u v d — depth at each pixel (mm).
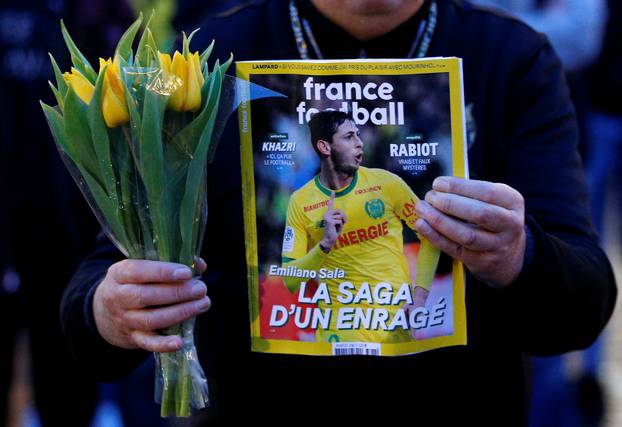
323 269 2205
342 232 2193
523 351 2445
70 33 4203
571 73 5281
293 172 2209
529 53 2406
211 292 2418
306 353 2213
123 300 2049
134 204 2057
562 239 2334
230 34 2465
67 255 4410
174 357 2100
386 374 2330
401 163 2184
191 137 2014
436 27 2400
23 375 5742
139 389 4410
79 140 2014
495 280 2184
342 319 2205
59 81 2062
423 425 2346
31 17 4254
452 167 2178
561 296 2232
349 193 2191
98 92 1964
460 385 2348
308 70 2199
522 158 2371
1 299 4492
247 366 2387
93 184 2053
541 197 2355
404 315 2191
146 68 1966
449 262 2191
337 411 2342
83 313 2285
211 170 2385
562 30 5168
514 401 2416
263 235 2221
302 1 2428
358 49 2396
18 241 4430
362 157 2189
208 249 2432
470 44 2398
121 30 4230
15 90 4281
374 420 2340
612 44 5516
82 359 2357
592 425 5152
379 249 2191
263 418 2383
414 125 2182
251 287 2229
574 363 5305
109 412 4816
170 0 5230
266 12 2477
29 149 4336
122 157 2031
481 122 2371
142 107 1975
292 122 2205
